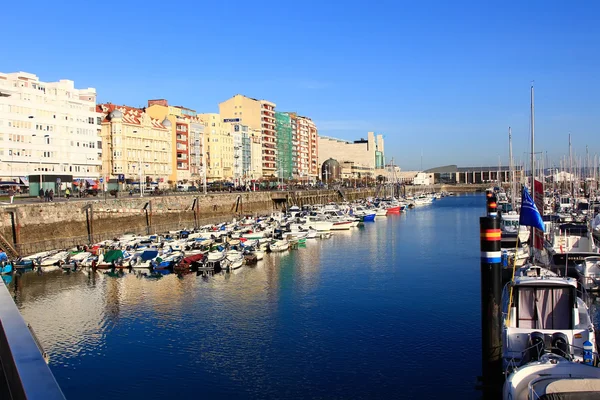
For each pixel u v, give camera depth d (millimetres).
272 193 181750
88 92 161125
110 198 113812
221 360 39812
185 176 199750
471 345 41188
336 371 37125
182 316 51500
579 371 22625
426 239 108250
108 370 38438
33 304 57344
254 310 52938
